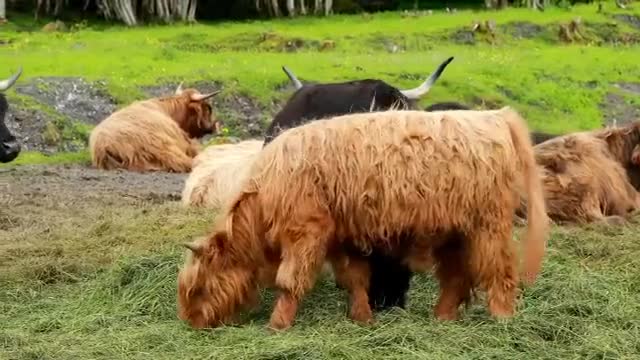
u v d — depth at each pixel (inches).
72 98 1111.6
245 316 380.8
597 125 1258.6
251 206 362.0
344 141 351.3
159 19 2038.6
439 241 355.6
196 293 365.1
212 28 1861.5
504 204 352.2
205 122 967.6
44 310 405.7
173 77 1218.0
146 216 569.6
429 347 337.4
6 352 346.3
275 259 365.7
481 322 358.9
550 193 553.0
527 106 1284.4
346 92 673.0
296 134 359.9
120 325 380.8
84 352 345.1
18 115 1029.2
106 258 470.0
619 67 1497.3
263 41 1673.2
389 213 346.6
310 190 351.6
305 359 329.4
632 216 565.9
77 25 1914.4
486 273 354.0
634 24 2018.9
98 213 599.5
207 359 333.4
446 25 1831.9
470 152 346.6
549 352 335.6
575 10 2101.4
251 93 1178.0
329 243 355.9
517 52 1617.9
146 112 919.7
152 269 430.3
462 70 1354.6
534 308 377.4
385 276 381.4
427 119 352.5
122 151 896.3
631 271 438.9
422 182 344.5
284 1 2182.6
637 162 576.1
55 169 874.8
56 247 494.9
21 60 1295.5
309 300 397.1
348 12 2251.5
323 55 1467.8
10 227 572.7
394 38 1728.6
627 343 343.9
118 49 1467.8
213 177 615.8
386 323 363.6
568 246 479.2
